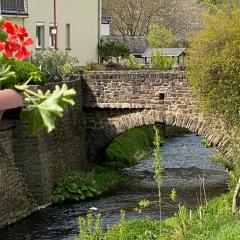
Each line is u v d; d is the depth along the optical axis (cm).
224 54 2827
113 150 3653
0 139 2489
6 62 306
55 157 2892
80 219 1584
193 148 4178
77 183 2867
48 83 2836
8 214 2438
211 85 2881
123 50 4631
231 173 2439
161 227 1855
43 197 2666
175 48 5419
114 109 3278
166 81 3161
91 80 3272
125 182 3161
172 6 7375
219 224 1847
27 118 291
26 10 3609
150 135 4347
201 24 7288
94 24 4506
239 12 3019
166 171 3419
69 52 4156
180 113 3150
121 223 1759
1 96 288
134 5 6912
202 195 2852
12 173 2536
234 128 2775
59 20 4012
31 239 2227
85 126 3334
